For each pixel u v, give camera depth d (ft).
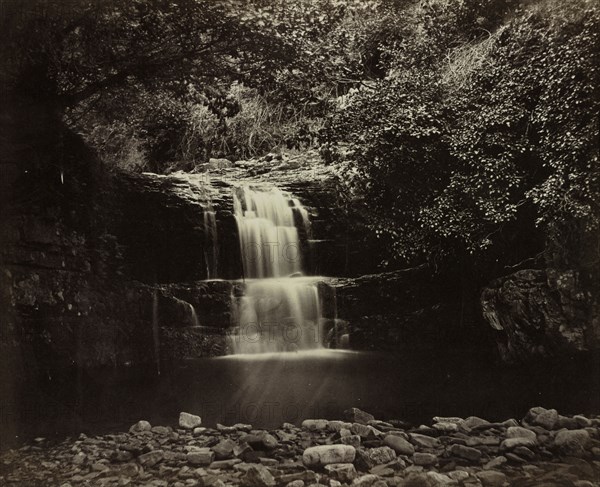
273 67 25.81
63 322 24.40
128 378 20.97
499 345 22.63
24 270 24.06
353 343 28.89
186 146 44.73
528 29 23.21
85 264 27.22
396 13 27.45
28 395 17.52
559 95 21.74
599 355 19.92
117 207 30.94
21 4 21.52
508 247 24.76
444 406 14.53
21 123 24.63
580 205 20.74
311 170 40.57
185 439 11.78
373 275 30.94
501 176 22.62
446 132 24.04
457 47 27.02
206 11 23.66
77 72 25.75
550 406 14.19
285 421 13.37
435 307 28.07
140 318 27.71
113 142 39.55
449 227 23.90
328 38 26.00
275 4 24.48
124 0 22.82
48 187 26.14
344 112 26.04
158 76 26.45
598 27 20.93
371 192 27.30
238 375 21.03
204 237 33.99
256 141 46.01
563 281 21.29
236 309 30.32
